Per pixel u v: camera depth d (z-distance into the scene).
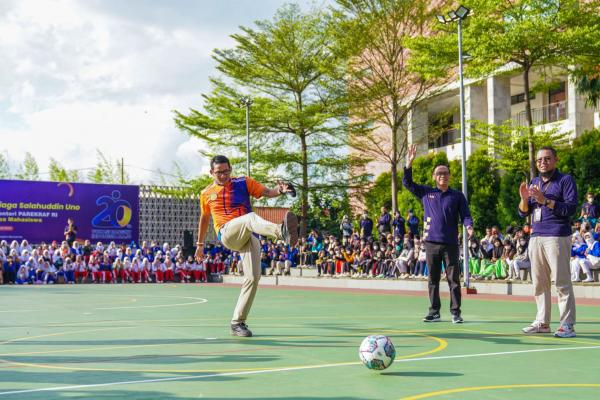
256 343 6.62
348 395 4.04
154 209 36.53
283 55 32.53
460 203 8.75
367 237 24.50
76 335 7.45
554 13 20.91
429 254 8.82
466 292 17.98
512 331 7.68
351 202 35.09
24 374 4.82
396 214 23.17
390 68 29.08
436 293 8.92
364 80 29.64
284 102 33.22
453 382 4.46
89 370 4.99
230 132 33.88
